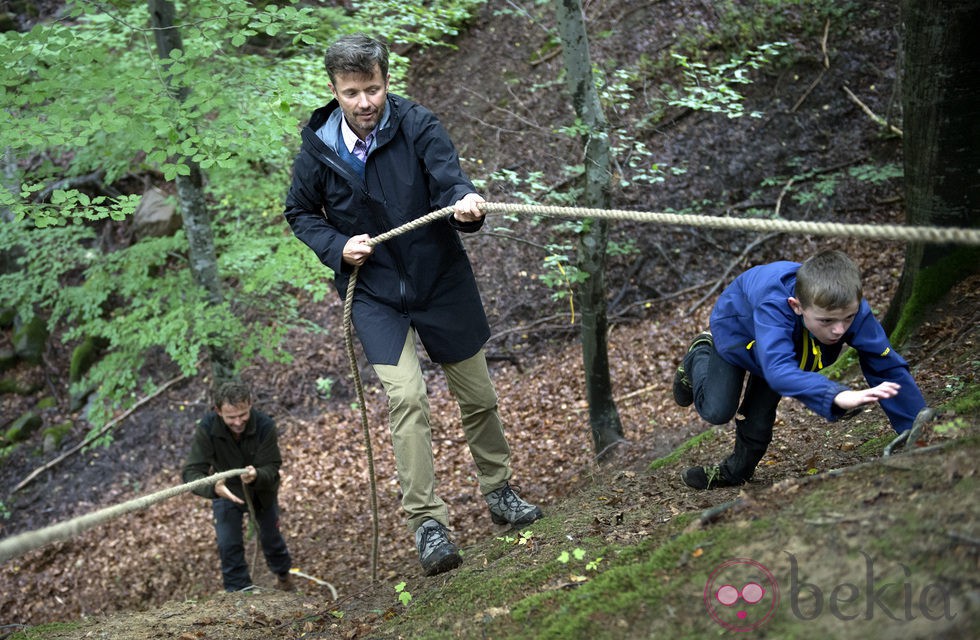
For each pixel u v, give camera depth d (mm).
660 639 2430
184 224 7648
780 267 3350
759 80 10773
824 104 10469
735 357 3500
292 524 8273
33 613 8359
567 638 2637
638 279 10016
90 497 10258
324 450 9492
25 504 10539
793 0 11078
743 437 3777
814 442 4469
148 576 8289
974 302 4797
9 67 5387
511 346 9992
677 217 2879
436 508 3961
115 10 7137
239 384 5520
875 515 2516
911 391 3322
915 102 4863
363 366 10586
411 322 3973
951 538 2256
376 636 3436
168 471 10250
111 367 8047
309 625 3988
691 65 6879
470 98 11922
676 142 10578
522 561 3594
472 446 4391
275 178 8062
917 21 4723
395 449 3924
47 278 8562
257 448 5797
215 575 7898
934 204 4918
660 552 2873
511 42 12312
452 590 3619
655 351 9047
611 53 11305
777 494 2996
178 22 6914
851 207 9656
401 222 3844
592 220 6273
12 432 11609
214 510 5926
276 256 7922
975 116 4715
